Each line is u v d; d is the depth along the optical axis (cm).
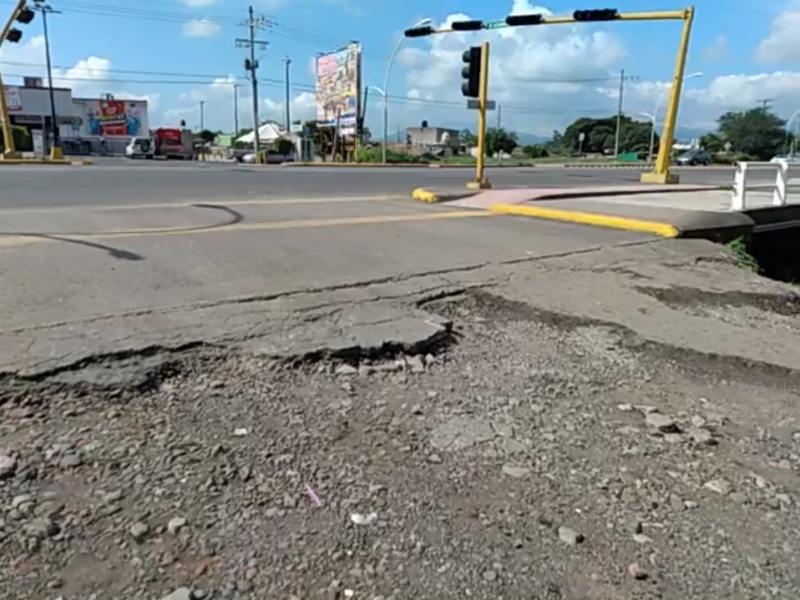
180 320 434
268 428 310
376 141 6931
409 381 379
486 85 1536
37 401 316
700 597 213
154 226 818
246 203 1132
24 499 244
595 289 592
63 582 205
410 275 601
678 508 263
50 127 6319
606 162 6325
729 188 1709
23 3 2473
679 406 366
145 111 7019
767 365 428
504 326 489
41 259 595
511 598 209
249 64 5325
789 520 258
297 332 425
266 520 241
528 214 1065
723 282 651
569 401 364
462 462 291
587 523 250
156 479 262
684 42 1923
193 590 205
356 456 290
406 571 219
